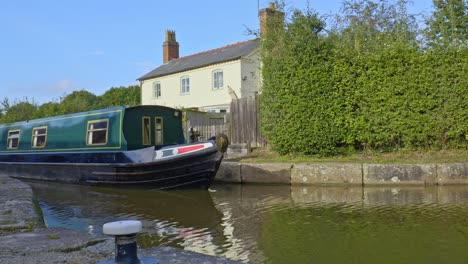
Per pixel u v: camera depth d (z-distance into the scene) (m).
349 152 13.64
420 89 12.87
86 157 13.49
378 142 13.27
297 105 13.63
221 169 13.44
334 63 13.55
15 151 17.30
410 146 13.08
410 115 12.90
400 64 12.99
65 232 4.83
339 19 17.52
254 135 16.42
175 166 11.43
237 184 12.96
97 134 13.75
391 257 5.16
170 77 31.45
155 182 11.80
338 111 13.43
